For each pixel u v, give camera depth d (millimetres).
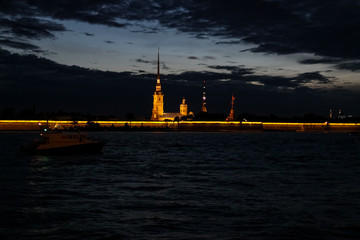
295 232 35875
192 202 48469
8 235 34875
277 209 44719
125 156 116125
